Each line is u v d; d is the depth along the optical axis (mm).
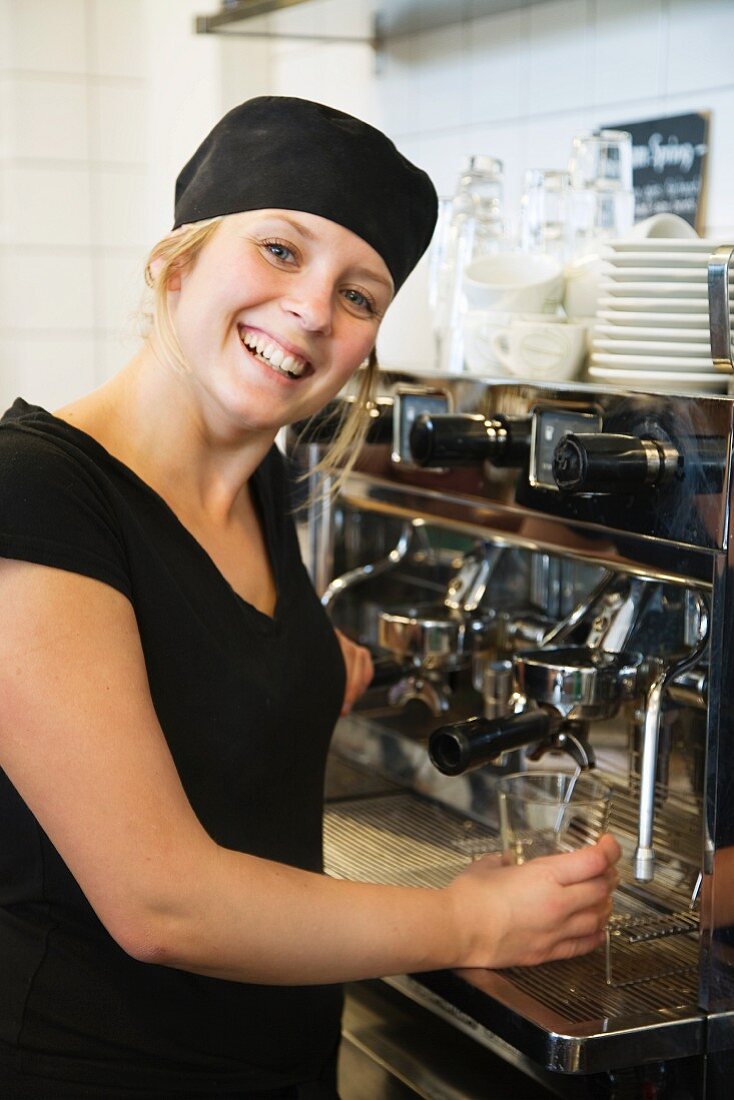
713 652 870
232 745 921
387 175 920
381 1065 1062
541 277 1191
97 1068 877
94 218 2482
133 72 2459
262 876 833
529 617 1245
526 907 931
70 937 877
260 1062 963
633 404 923
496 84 1661
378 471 1238
